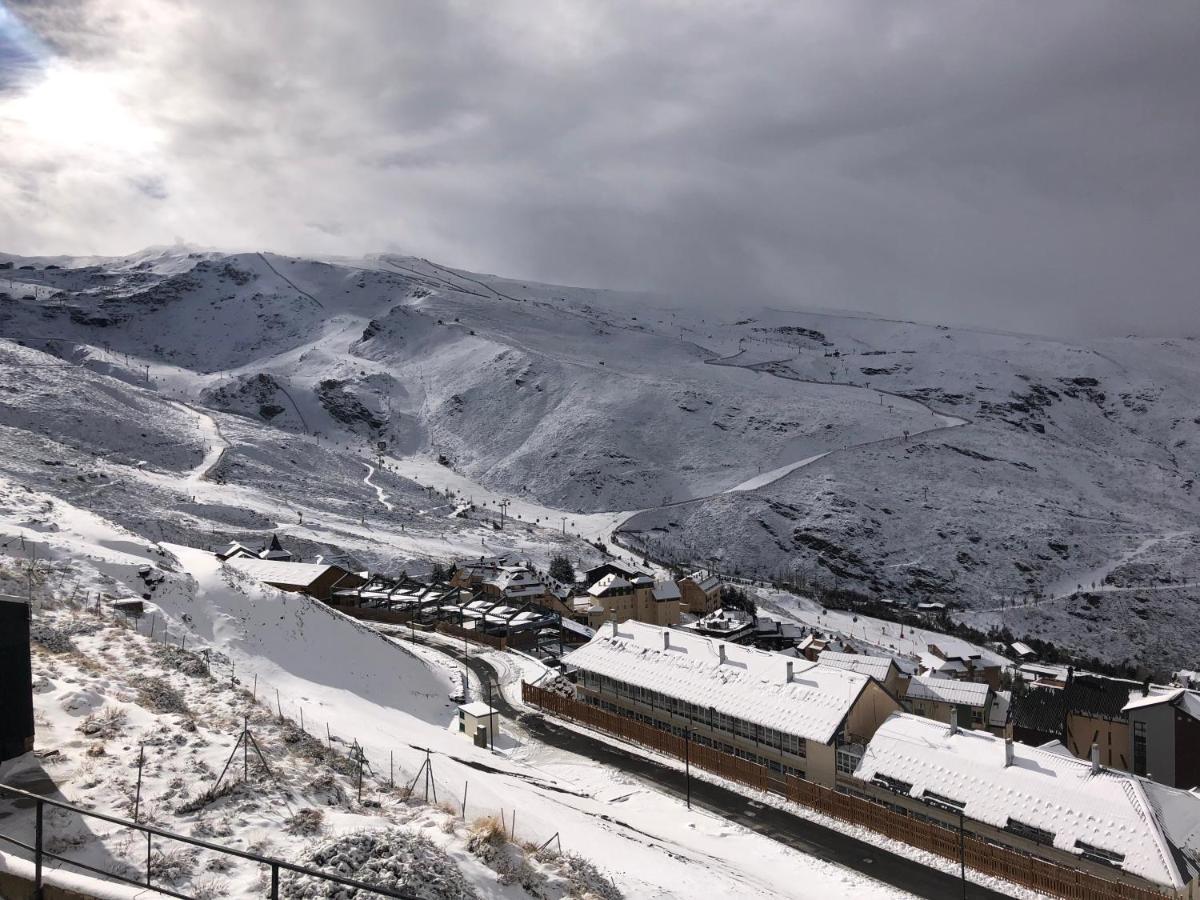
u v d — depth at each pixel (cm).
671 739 5703
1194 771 6662
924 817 4619
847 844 4391
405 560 13462
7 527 4953
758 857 4041
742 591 15462
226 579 5559
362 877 1520
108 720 2344
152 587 4950
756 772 5178
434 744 4438
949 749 4806
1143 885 3791
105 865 1590
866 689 5438
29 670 2033
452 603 10594
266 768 2239
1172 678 12275
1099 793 4209
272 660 4925
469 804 2847
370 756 3061
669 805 4716
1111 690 7588
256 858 964
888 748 4956
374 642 6112
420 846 1667
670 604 11562
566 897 1841
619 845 3041
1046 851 4122
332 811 2092
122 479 14262
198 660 3416
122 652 3203
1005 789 4434
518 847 2047
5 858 1173
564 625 9531
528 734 6003
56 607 3731
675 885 2592
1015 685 9312
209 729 2541
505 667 7738
